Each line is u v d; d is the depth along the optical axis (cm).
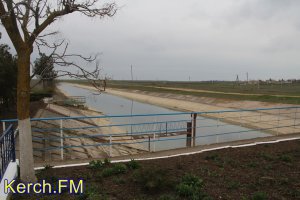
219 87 9794
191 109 5016
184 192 484
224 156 753
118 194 486
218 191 504
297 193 494
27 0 457
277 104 3884
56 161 718
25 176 498
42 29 480
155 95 7831
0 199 411
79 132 2323
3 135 495
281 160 716
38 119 738
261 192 485
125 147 1847
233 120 3253
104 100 7188
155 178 511
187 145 1058
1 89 2623
